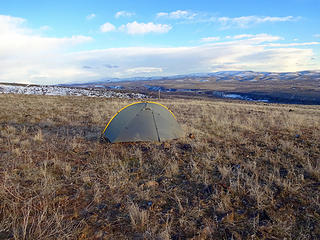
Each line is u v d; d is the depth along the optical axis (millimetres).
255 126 8758
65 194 3715
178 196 3641
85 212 3225
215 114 12328
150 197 3615
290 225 2811
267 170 4488
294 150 5500
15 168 4633
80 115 12016
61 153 5738
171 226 2904
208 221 2957
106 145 6449
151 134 6773
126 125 6738
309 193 3523
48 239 2600
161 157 5395
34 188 3832
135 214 3055
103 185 4031
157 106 7371
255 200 3396
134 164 5059
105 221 3029
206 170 4605
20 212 3154
